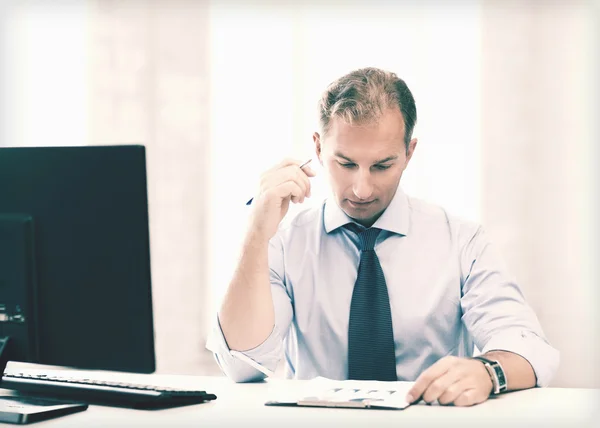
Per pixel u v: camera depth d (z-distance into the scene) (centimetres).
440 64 308
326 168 177
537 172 304
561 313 302
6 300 123
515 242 304
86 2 328
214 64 320
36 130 332
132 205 118
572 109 303
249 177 318
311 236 196
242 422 119
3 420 116
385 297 176
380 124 166
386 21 311
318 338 190
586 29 302
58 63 331
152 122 323
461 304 188
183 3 322
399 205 193
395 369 172
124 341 119
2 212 123
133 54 324
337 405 131
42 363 123
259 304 159
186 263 319
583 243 301
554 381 301
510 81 306
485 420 121
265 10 318
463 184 306
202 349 317
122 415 123
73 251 120
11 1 332
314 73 315
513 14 306
